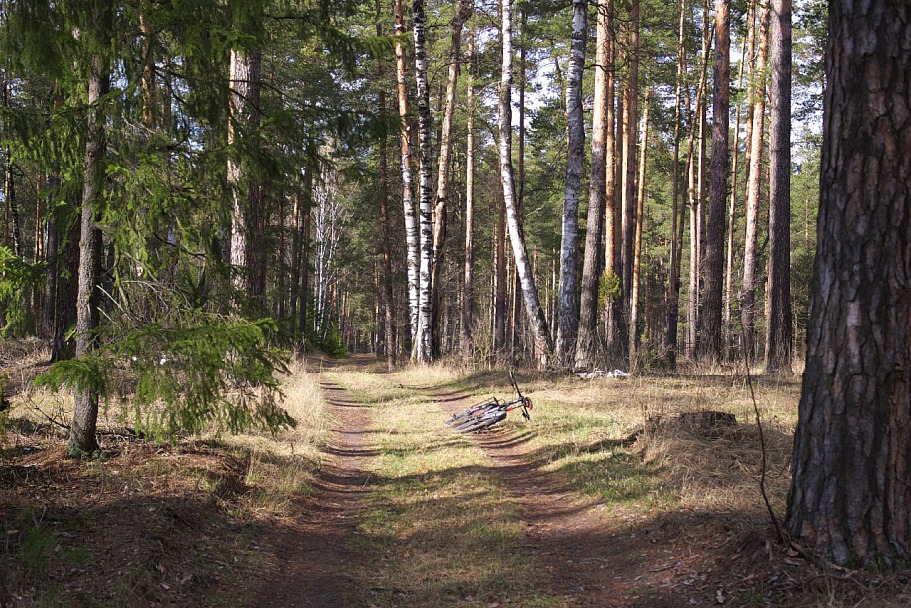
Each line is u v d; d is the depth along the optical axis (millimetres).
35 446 7352
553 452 9344
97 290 7051
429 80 27172
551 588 5121
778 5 16781
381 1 24734
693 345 26656
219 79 7004
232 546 5844
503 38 17812
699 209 27906
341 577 5449
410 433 11648
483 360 20094
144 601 4457
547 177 34594
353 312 74625
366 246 46844
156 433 6250
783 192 16797
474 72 26422
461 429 11711
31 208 29453
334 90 24234
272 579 5422
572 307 17031
